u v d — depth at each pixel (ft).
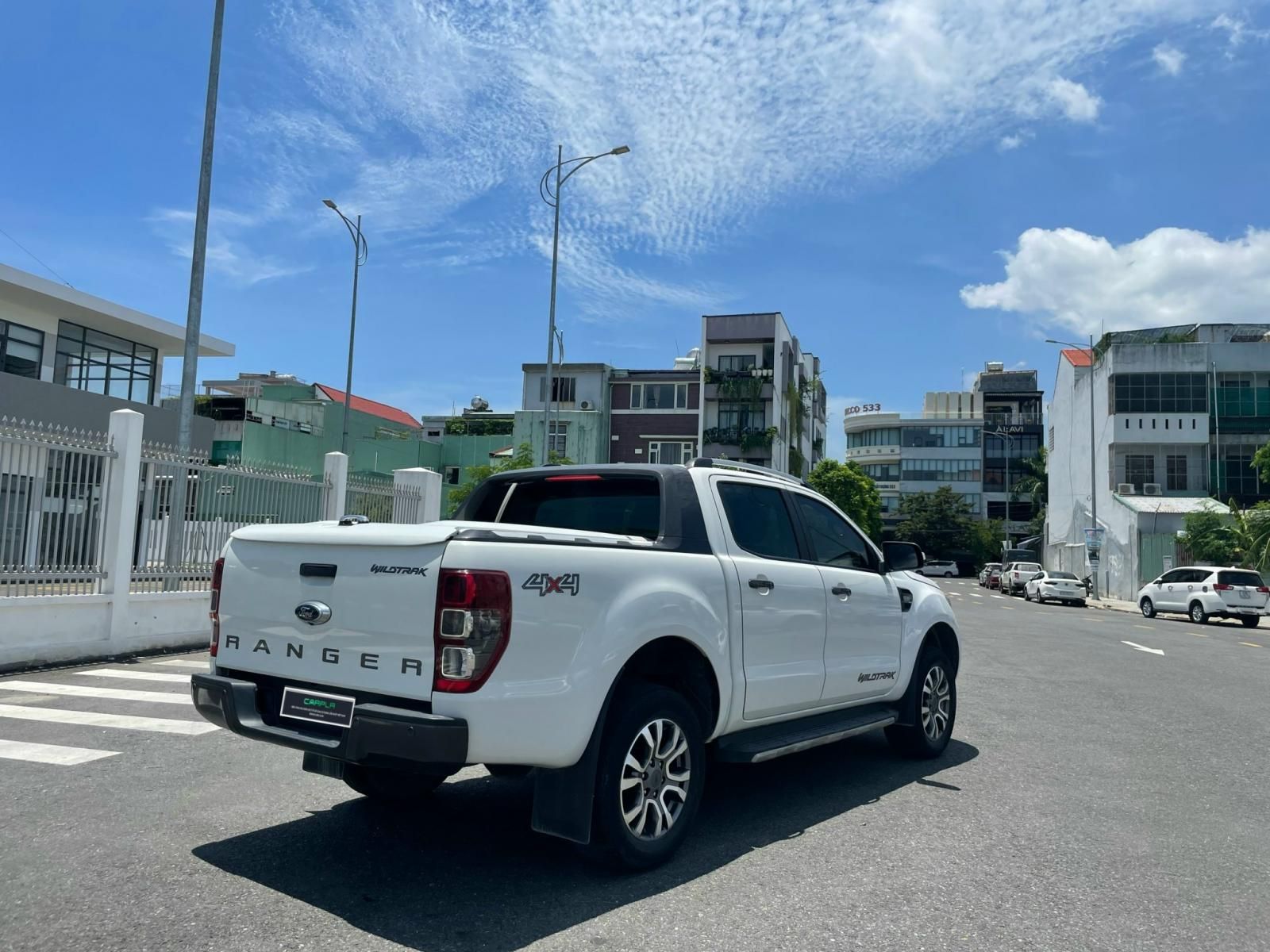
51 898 12.16
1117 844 15.89
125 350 87.56
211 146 48.26
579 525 16.70
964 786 19.51
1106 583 144.87
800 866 14.21
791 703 16.79
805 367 213.66
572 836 12.64
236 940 10.98
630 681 13.84
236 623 14.07
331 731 12.60
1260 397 140.56
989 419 276.82
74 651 32.63
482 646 11.67
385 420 173.47
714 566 15.24
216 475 38.40
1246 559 112.78
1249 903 13.33
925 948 11.37
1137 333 158.71
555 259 88.84
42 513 31.55
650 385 167.63
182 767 19.02
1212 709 31.35
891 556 20.56
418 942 11.03
